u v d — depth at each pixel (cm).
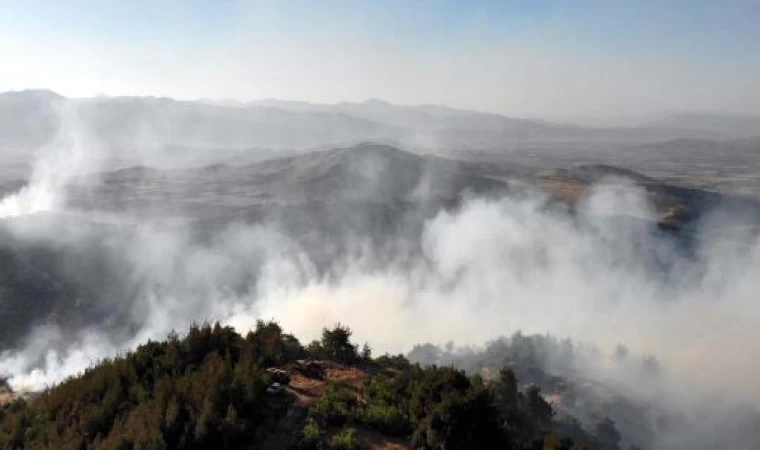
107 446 2372
